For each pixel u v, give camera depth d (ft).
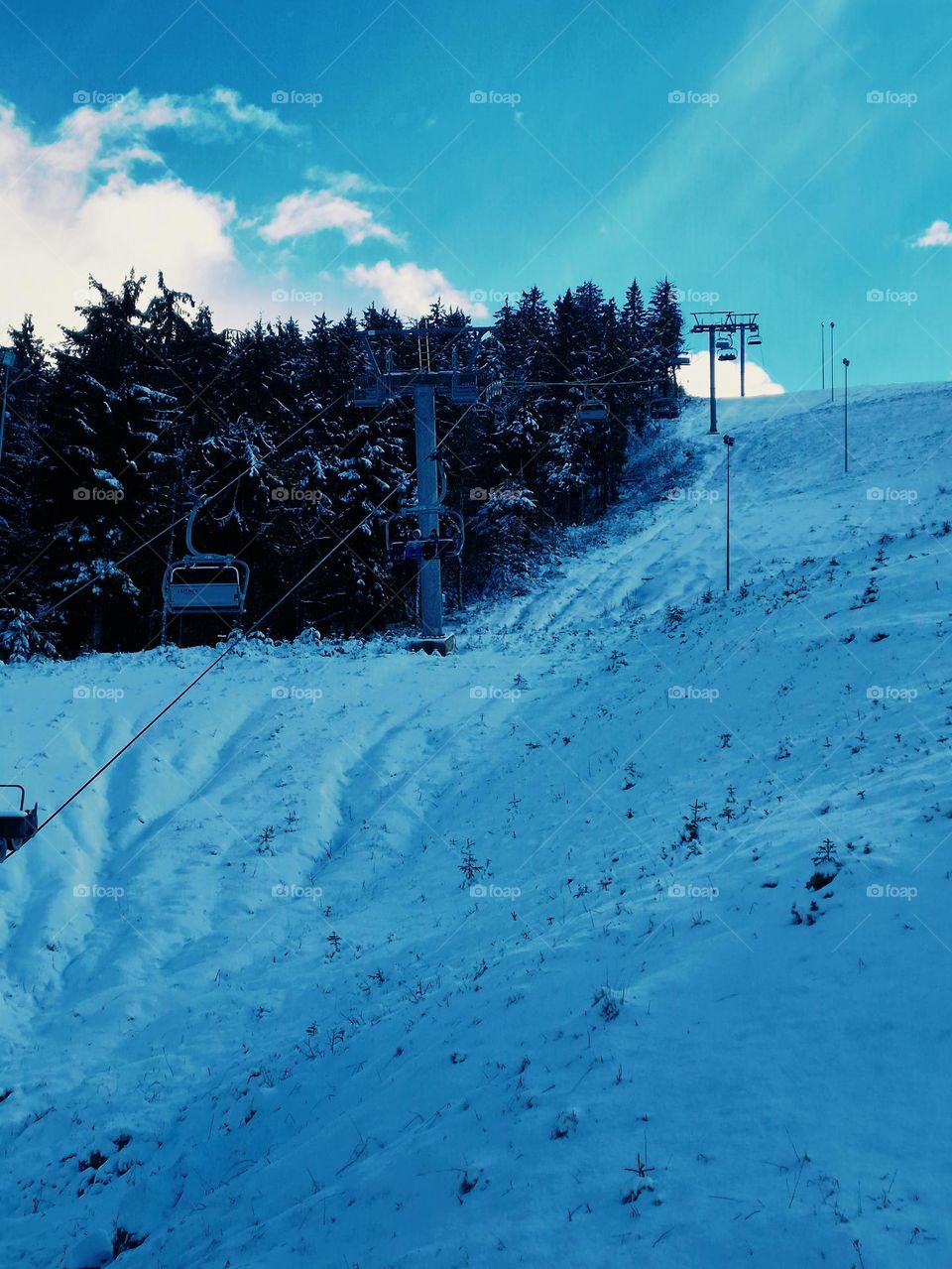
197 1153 34.06
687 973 30.12
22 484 149.69
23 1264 30.25
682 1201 20.49
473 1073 29.37
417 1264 20.81
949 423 231.50
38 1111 39.17
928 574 75.66
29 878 58.03
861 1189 19.69
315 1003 44.45
